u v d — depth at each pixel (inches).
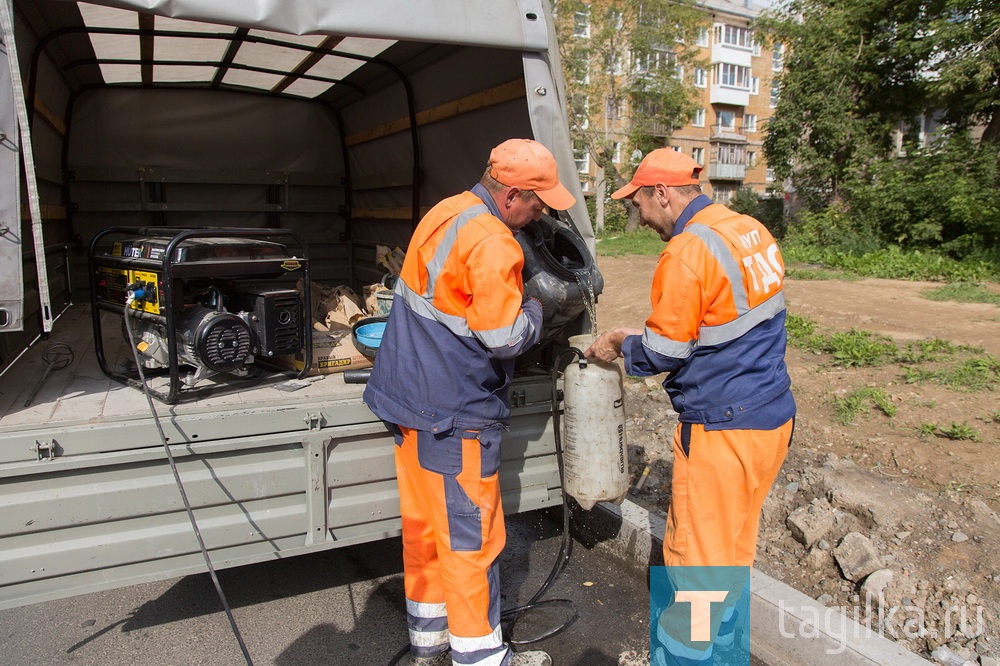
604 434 117.9
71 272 199.8
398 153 197.0
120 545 97.0
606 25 1099.9
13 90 86.4
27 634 119.1
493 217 96.0
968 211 542.3
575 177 125.2
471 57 150.6
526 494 128.0
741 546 104.7
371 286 188.9
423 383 97.3
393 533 115.4
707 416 97.0
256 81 200.4
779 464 101.5
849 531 135.6
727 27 1619.1
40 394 110.6
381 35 107.1
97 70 179.8
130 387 115.4
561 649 116.8
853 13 704.4
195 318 109.4
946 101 684.7
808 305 345.7
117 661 112.3
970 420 180.5
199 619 124.5
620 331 108.0
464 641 99.3
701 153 1668.3
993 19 590.6
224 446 100.9
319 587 135.8
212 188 217.8
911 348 249.9
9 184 87.8
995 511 138.1
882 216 609.9
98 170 198.7
